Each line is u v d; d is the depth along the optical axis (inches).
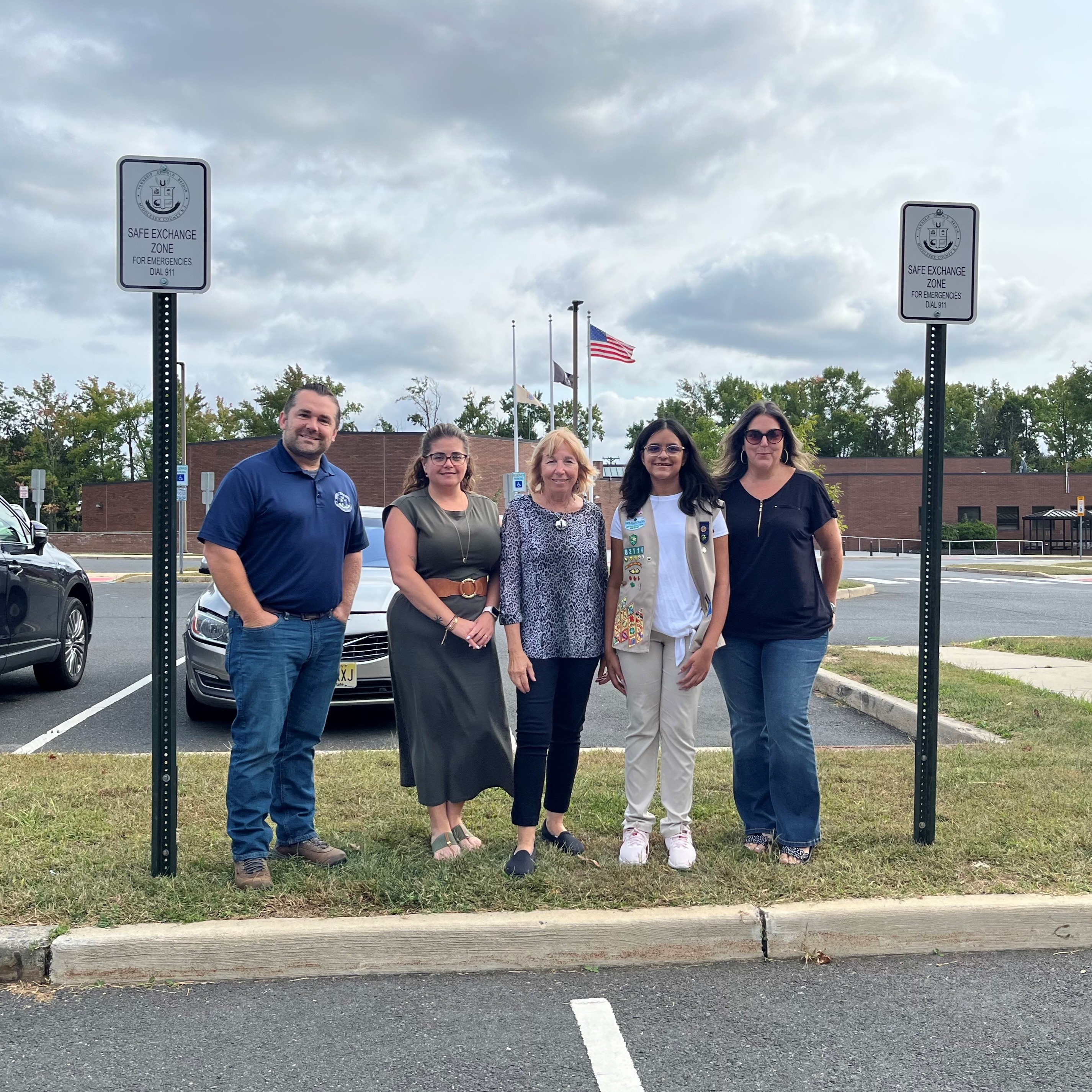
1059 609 622.2
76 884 140.2
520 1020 115.0
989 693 291.7
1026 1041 110.8
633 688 157.5
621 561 158.6
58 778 199.2
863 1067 105.0
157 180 140.5
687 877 146.3
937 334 158.2
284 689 146.4
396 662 157.5
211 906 133.8
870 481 2165.4
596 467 160.1
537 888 141.1
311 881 142.4
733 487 162.9
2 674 315.9
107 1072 103.2
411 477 163.2
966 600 700.0
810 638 157.6
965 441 4023.1
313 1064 105.0
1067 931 135.7
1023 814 176.4
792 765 154.3
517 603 153.9
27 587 294.0
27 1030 112.0
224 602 266.1
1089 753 223.6
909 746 243.6
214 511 141.9
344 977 126.4
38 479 969.5
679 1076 103.3
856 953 133.3
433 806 154.3
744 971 128.6
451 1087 100.9
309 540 146.9
